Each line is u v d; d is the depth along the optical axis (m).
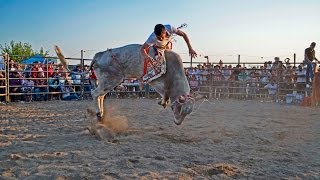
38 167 4.86
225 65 19.47
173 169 4.91
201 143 6.75
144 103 15.57
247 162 5.45
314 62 15.67
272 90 17.14
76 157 5.50
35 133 7.65
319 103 14.69
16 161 5.15
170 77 7.14
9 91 15.52
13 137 7.11
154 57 7.04
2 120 9.66
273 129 8.49
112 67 7.48
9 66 15.45
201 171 4.89
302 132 8.12
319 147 6.59
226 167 5.09
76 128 8.32
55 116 10.66
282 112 12.20
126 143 6.61
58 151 5.89
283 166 5.27
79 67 17.66
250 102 16.56
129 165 5.05
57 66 17.45
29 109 12.59
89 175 4.54
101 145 6.38
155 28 6.99
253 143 6.86
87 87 17.78
